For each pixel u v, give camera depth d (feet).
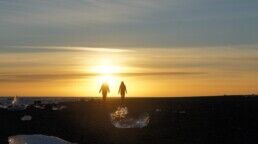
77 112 148.66
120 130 99.45
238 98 230.07
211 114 128.06
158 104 194.70
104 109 152.66
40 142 67.56
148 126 104.06
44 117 134.62
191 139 85.10
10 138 71.61
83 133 96.17
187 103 205.67
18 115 142.61
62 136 91.81
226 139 84.74
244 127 99.86
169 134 91.71
